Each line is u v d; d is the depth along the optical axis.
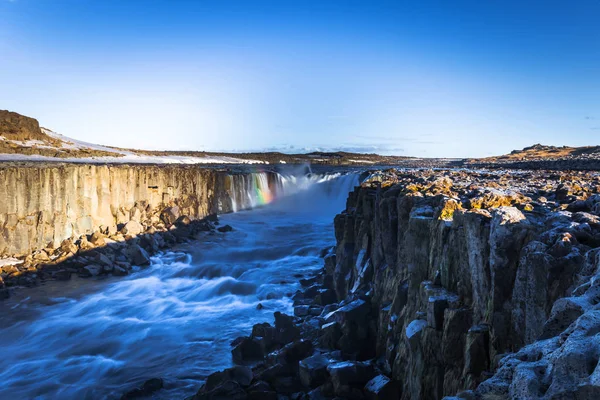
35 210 31.70
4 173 30.28
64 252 31.16
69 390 16.20
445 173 29.55
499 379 4.56
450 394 8.29
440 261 10.21
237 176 51.62
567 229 7.33
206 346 19.03
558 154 115.62
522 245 7.60
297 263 30.73
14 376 17.25
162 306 24.06
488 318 7.82
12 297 25.41
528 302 6.93
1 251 30.20
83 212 34.66
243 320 21.62
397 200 15.14
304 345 15.08
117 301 24.95
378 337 14.04
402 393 11.01
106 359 18.38
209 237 39.00
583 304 4.91
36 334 20.86
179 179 44.62
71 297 25.61
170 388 15.84
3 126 69.44
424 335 9.20
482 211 8.96
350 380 12.51
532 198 12.41
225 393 13.38
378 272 16.08
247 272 28.77
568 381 3.81
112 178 37.59
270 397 13.24
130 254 31.89
